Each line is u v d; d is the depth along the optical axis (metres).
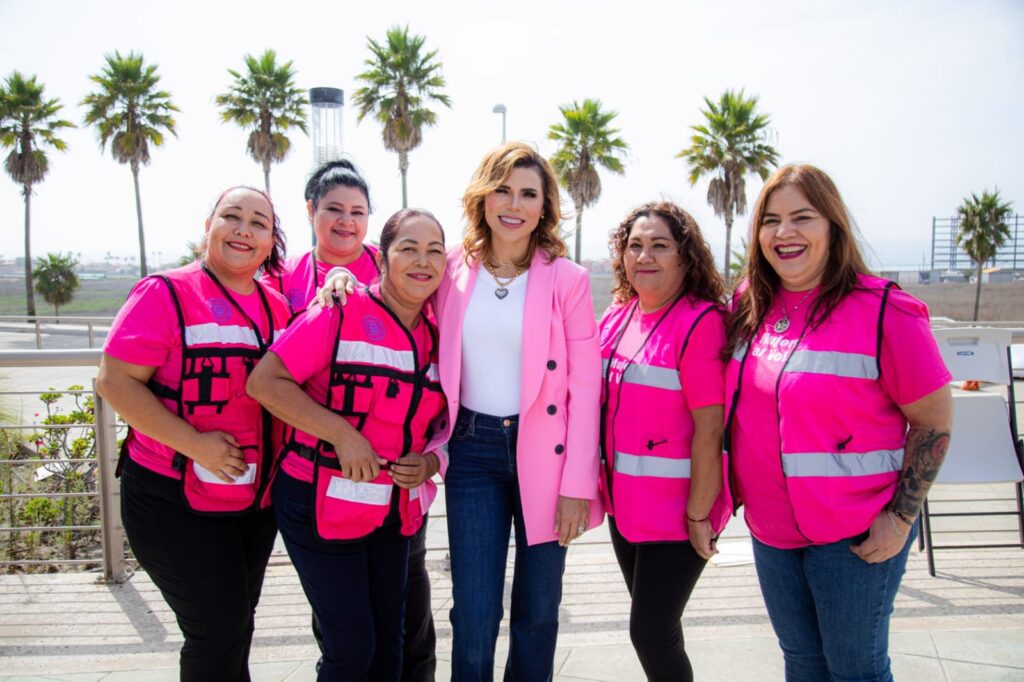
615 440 2.42
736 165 27.94
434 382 2.36
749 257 2.22
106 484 3.60
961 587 3.52
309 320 2.14
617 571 3.87
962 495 5.06
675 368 2.30
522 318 2.40
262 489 2.27
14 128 30.36
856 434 1.97
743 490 2.19
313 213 3.06
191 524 2.14
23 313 37.00
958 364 3.80
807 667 2.18
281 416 2.08
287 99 30.38
